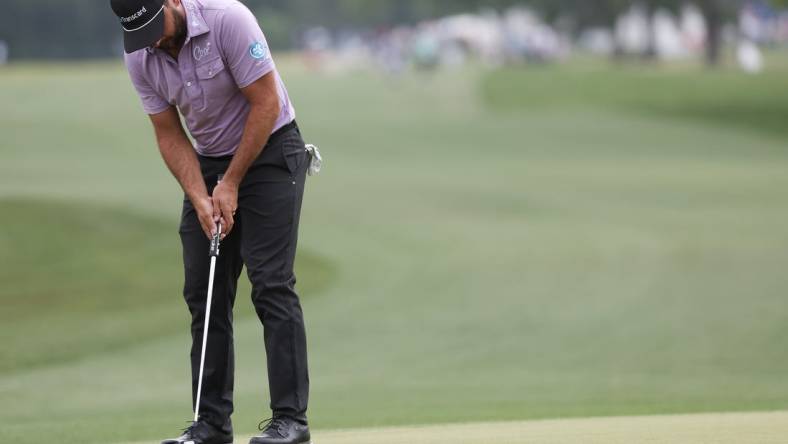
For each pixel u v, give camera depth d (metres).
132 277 56.28
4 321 47.09
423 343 42.19
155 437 21.88
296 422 15.47
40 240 62.84
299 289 53.53
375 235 68.31
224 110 15.57
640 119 143.75
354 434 17.67
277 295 15.56
